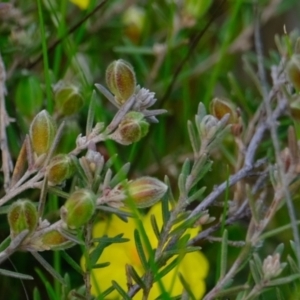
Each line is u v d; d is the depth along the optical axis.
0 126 0.40
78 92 0.40
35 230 0.35
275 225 0.46
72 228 0.35
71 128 0.42
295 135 0.36
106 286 0.40
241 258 0.36
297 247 0.36
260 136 0.40
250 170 0.39
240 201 0.40
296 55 0.36
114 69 0.36
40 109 0.43
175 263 0.36
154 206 0.42
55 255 0.39
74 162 0.36
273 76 0.40
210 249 0.44
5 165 0.38
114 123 0.36
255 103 0.47
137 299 0.40
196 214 0.36
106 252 0.41
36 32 0.46
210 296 0.36
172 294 0.40
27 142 0.36
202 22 0.55
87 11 0.46
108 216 0.41
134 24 0.54
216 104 0.40
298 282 0.37
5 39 0.45
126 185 0.35
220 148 0.45
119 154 0.46
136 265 0.41
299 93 0.37
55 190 0.36
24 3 0.47
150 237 0.41
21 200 0.35
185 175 0.36
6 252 0.35
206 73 0.54
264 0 0.54
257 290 0.36
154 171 0.47
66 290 0.37
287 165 0.37
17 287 0.43
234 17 0.47
